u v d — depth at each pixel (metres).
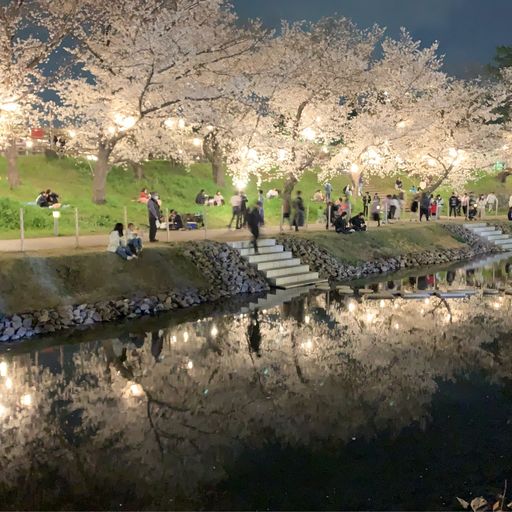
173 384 11.70
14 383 11.67
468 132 41.09
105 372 12.35
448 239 33.25
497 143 42.38
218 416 10.17
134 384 11.68
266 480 8.07
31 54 25.06
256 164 30.95
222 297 19.92
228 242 22.23
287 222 30.58
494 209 47.44
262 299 19.95
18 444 9.09
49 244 19.83
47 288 16.41
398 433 9.51
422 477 8.16
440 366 12.90
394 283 23.53
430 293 21.05
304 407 10.58
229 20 32.22
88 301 16.77
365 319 17.20
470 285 23.08
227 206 32.09
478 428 9.71
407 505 7.50
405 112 37.22
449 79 41.41
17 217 23.38
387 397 11.07
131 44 25.45
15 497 7.65
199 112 27.30
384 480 8.09
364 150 34.81
